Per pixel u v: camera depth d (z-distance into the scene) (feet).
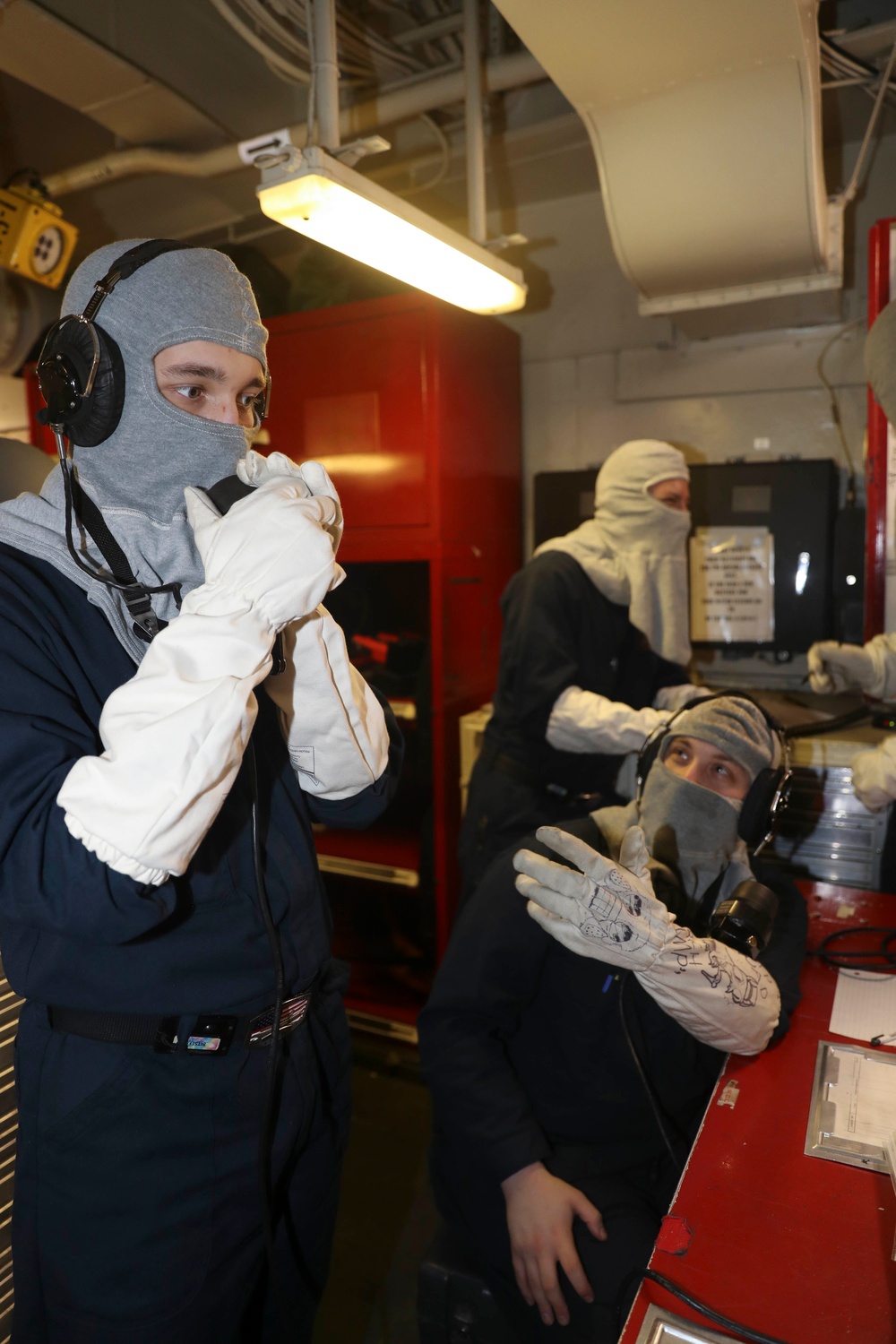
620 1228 3.67
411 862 8.13
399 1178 6.64
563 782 6.81
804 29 4.87
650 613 7.11
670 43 5.06
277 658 2.82
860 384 8.07
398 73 7.33
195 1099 2.80
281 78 7.45
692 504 8.29
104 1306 2.75
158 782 2.19
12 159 9.01
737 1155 3.04
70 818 2.23
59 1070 2.75
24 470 4.42
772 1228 2.71
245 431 3.07
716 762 4.18
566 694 6.43
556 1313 3.48
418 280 6.35
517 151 7.93
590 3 4.66
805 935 4.33
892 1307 2.41
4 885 2.36
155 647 2.36
